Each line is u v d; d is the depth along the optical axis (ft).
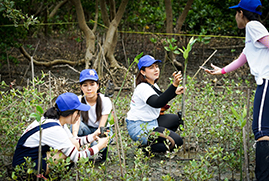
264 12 36.47
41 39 38.22
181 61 33.50
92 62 25.50
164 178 9.29
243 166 11.89
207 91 15.48
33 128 9.77
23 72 29.22
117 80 25.25
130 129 12.90
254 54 9.98
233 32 35.53
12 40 26.30
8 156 12.37
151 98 12.03
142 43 34.06
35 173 9.04
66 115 9.84
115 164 12.44
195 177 9.62
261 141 9.45
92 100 12.57
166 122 13.58
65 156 9.91
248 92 11.36
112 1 28.09
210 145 13.26
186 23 37.47
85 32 26.07
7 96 12.92
